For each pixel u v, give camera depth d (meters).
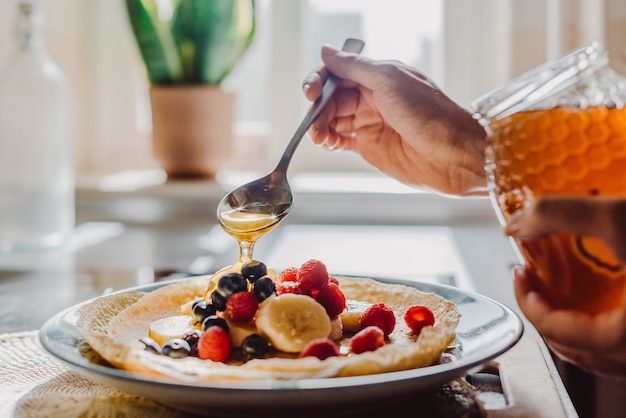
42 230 0.96
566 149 0.39
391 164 0.75
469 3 1.37
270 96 1.43
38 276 0.78
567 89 0.41
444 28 1.38
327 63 0.69
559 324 0.40
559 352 0.43
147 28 1.23
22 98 0.95
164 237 1.03
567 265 0.39
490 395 0.47
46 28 1.29
